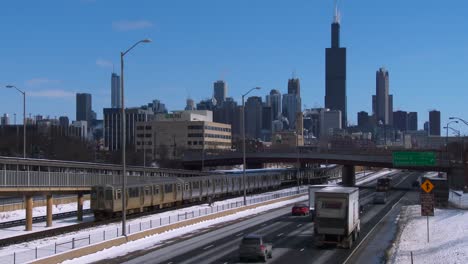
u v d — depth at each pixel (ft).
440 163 408.46
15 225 211.61
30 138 510.99
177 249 146.41
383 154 456.45
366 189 474.90
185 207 281.95
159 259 130.11
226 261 126.82
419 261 121.80
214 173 442.09
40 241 154.51
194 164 557.33
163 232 181.78
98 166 263.90
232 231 187.93
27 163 199.00
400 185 544.62
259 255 125.08
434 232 170.71
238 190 381.60
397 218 233.14
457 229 163.12
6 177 183.83
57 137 549.13
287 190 450.71
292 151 503.61
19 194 192.85
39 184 200.44
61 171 230.07
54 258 123.34
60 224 215.92
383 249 144.66
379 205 307.37
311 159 493.77
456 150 413.59
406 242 156.76
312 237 170.81
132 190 239.09
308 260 127.85
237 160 535.60
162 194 268.82
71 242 144.36
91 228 188.14
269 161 517.55
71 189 222.28
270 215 249.96
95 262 126.11
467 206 268.41
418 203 318.04
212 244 156.04
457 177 405.80
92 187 223.71
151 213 247.70
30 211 197.88
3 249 139.54
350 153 474.08
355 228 161.27
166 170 387.75
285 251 142.41
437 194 273.75
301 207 249.34
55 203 297.33
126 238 158.30
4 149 498.28
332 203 146.00
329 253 138.41
